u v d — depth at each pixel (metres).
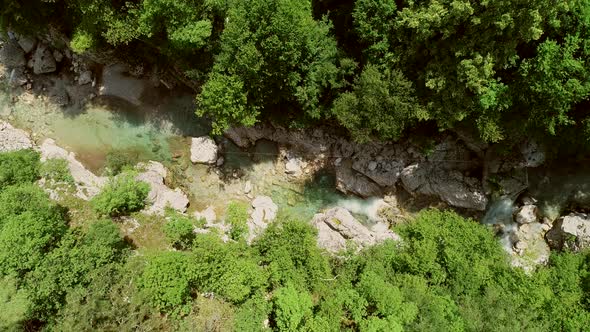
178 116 39.28
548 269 29.25
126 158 38.06
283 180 39.19
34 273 25.91
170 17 29.25
